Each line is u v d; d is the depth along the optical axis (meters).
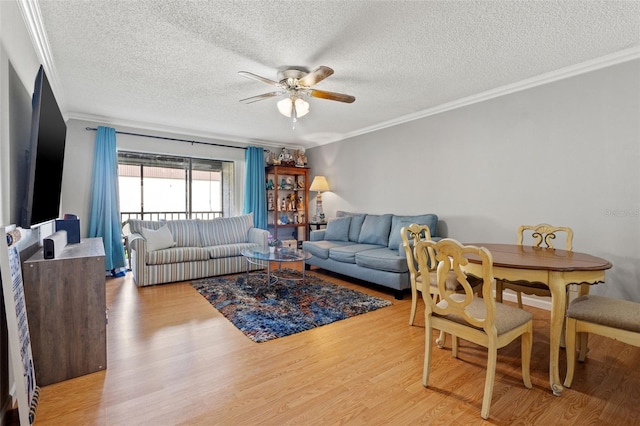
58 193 2.40
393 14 2.01
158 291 3.57
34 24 2.00
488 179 3.48
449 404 1.62
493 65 2.76
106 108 3.96
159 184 5.38
